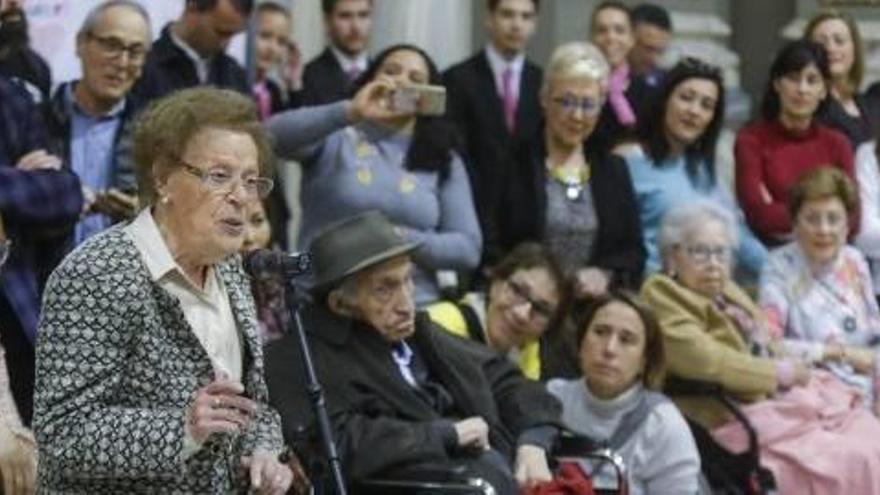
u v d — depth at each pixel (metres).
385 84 10.94
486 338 10.70
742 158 13.18
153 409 6.33
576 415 10.56
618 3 14.11
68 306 6.27
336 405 9.18
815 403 11.40
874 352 12.16
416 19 15.30
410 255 9.84
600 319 10.45
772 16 17.61
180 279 6.44
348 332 9.40
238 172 6.43
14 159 9.41
